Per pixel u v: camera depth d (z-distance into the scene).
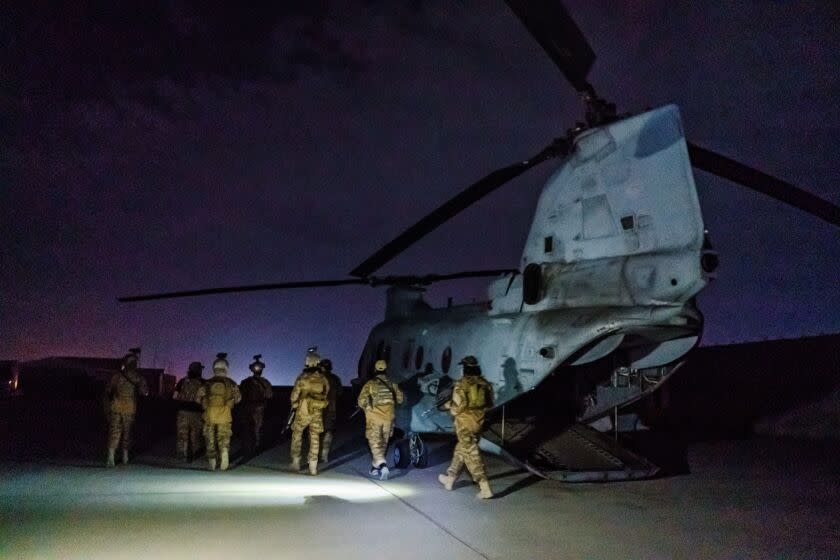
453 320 12.34
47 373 32.38
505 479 9.87
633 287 8.88
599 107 9.65
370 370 14.73
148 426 17.75
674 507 7.94
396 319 14.63
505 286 11.12
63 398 29.48
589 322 9.05
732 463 11.41
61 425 17.28
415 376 12.21
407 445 11.06
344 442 14.65
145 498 7.74
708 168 9.27
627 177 9.21
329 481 9.53
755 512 7.71
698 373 18.28
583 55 7.98
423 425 11.08
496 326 10.85
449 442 14.56
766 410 16.09
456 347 11.65
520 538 6.32
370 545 5.90
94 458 11.43
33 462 10.76
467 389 8.45
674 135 8.75
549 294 9.98
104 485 8.67
